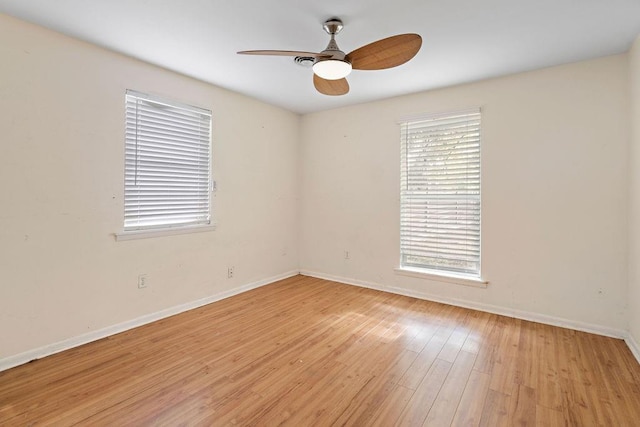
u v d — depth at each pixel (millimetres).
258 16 2047
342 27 2156
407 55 2016
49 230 2238
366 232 3967
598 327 2660
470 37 2291
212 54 2602
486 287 3158
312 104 4012
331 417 1655
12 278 2084
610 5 1906
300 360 2219
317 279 4328
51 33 2219
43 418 1612
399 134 3686
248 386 1912
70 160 2332
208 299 3357
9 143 2055
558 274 2818
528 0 1863
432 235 3510
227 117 3502
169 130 2977
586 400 1793
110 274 2578
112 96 2555
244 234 3754
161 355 2266
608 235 2613
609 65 2578
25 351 2139
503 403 1772
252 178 3832
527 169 2926
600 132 2623
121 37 2326
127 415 1646
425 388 1908
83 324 2426
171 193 3016
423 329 2746
